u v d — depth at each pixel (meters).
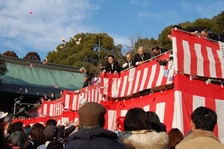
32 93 24.84
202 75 6.03
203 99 5.92
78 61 30.84
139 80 7.33
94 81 10.60
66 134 3.86
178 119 5.49
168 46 24.20
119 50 32.28
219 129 5.98
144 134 2.55
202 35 6.77
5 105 24.66
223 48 6.53
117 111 8.27
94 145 2.13
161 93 6.50
